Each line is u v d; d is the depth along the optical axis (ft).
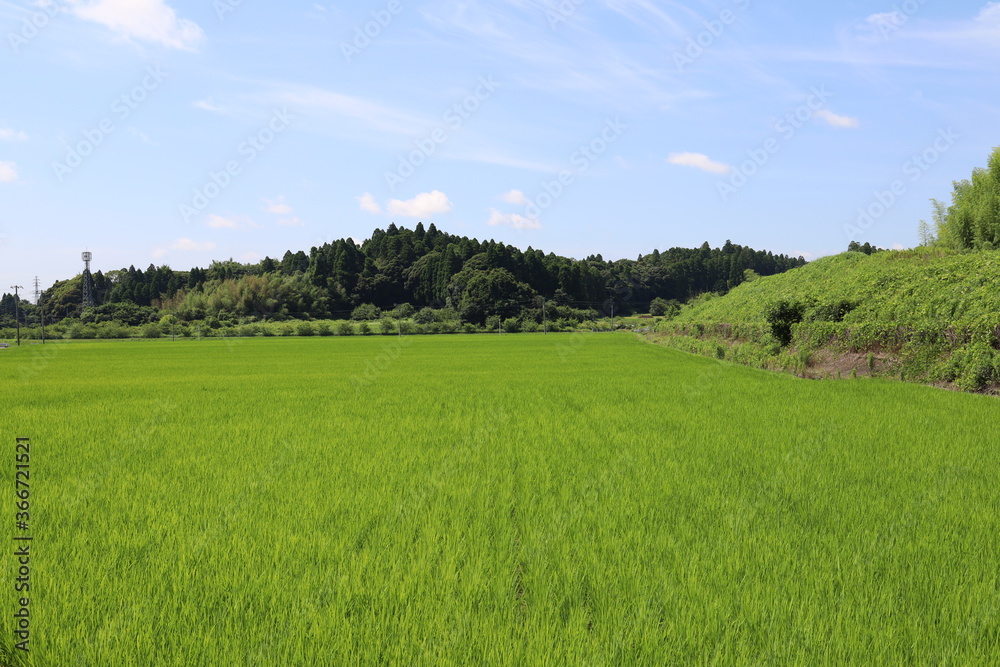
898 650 12.86
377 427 42.65
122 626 14.37
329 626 14.05
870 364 78.02
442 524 21.33
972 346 64.59
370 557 17.99
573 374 88.07
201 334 329.72
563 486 25.88
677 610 14.74
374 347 194.59
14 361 136.36
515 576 17.66
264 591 16.05
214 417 48.44
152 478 28.40
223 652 13.07
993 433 37.27
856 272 125.49
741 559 17.75
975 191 139.03
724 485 26.00
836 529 20.33
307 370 103.60
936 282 82.74
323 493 25.64
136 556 18.76
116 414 50.70
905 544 18.72
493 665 12.55
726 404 51.70
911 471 27.99
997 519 20.98
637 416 45.93
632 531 20.30
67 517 22.85
